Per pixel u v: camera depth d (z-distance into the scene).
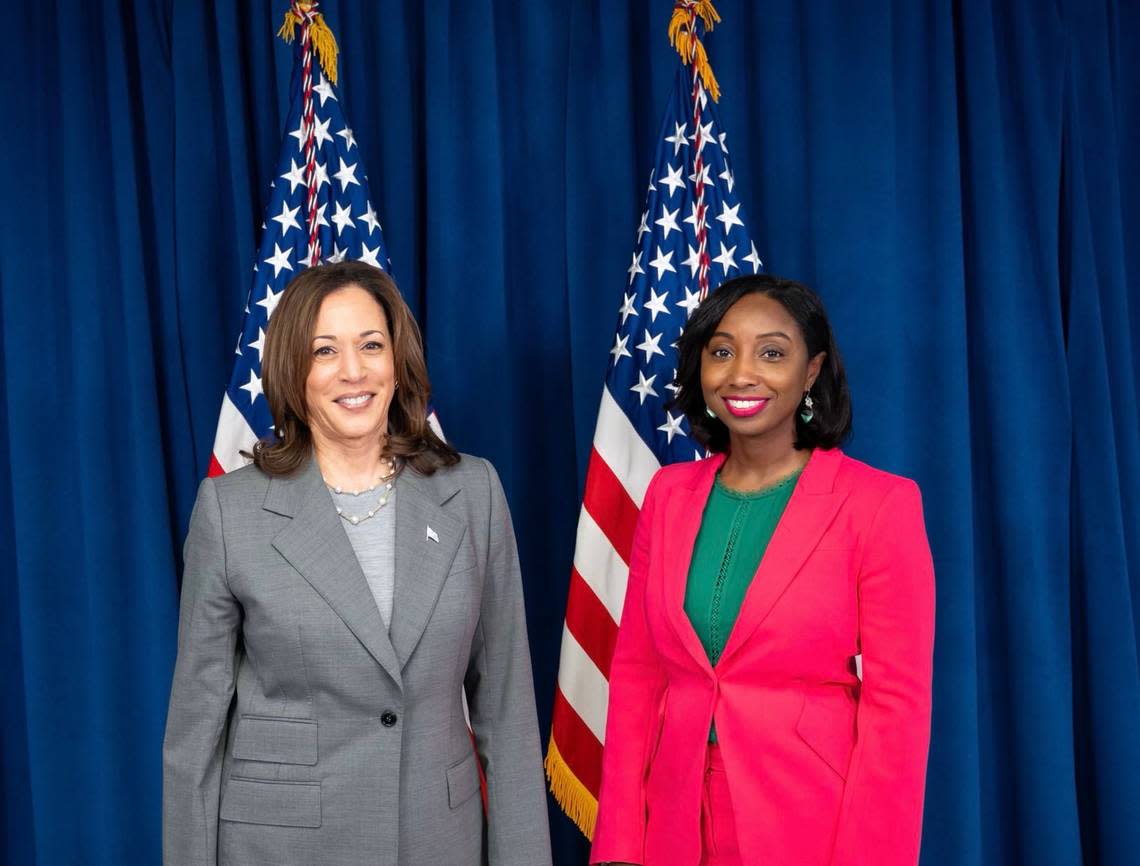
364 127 2.60
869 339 2.42
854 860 1.41
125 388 2.61
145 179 2.67
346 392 1.50
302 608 1.42
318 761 1.42
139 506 2.59
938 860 2.40
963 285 2.43
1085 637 2.51
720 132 2.36
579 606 2.21
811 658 1.46
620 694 1.68
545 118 2.56
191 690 1.44
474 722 1.62
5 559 2.72
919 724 1.43
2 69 2.63
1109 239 2.52
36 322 2.64
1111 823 2.44
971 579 2.41
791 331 1.55
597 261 2.54
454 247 2.51
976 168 2.47
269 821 1.41
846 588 1.47
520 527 2.55
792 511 1.51
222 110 2.62
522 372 2.59
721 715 1.48
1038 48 2.48
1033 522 2.43
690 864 1.50
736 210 2.32
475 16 2.50
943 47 2.44
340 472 1.56
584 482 2.53
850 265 2.43
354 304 1.51
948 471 2.42
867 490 1.50
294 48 2.46
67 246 2.61
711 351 1.60
